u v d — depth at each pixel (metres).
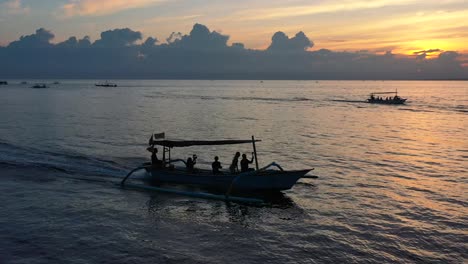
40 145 36.03
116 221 17.47
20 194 20.80
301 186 23.88
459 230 16.88
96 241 15.24
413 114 78.31
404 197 21.70
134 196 21.28
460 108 93.81
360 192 22.66
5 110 74.56
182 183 23.78
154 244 15.10
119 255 14.10
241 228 16.95
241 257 14.16
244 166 23.05
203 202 20.53
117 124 55.75
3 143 36.16
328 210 19.39
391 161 32.25
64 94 146.38
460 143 42.44
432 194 22.36
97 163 28.62
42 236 15.58
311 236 16.12
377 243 15.46
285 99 134.62
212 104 105.62
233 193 22.31
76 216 17.92
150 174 24.78
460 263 13.88
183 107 93.19
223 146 38.38
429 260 14.05
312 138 45.31
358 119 68.50
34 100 107.44
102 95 146.38
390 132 51.34
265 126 57.19
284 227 17.12
